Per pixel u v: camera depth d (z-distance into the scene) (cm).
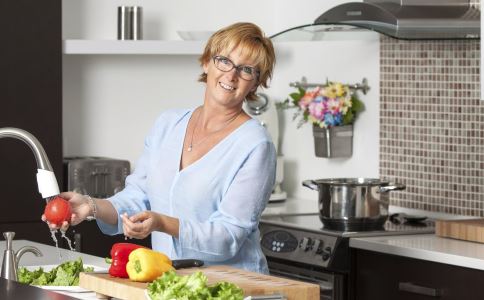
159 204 336
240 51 323
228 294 230
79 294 280
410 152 489
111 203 335
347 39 494
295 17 570
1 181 481
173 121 344
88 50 512
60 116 494
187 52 533
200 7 574
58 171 494
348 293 427
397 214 476
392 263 409
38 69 488
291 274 449
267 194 326
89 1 545
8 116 482
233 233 314
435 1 442
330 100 511
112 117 555
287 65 574
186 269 277
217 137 330
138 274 257
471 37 431
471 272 373
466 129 457
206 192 326
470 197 456
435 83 472
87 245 494
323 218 448
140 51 525
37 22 487
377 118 509
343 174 532
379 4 455
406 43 487
